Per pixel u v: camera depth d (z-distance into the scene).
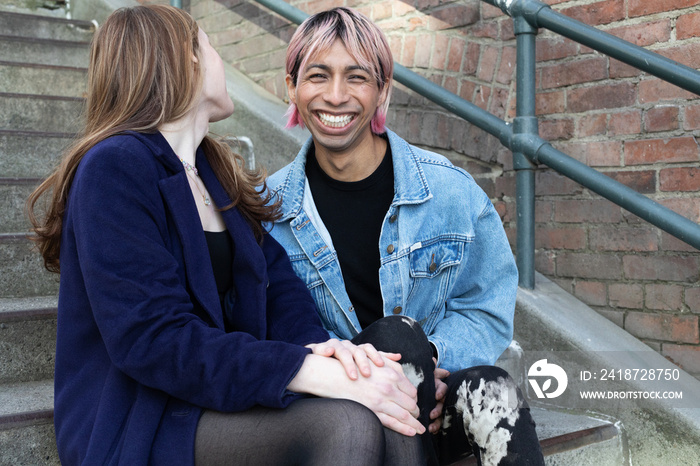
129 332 1.01
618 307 2.04
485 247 1.52
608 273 2.06
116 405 1.04
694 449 1.71
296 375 1.06
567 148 2.16
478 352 1.44
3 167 2.28
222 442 1.02
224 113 1.34
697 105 1.88
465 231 1.48
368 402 1.07
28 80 2.75
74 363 1.10
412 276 1.44
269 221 1.42
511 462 1.14
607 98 2.05
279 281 1.37
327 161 1.46
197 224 1.16
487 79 2.33
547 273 2.21
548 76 2.19
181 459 1.01
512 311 1.51
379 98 1.45
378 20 2.68
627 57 1.76
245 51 3.18
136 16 1.21
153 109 1.18
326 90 1.37
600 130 2.07
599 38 1.81
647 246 1.97
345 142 1.40
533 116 2.02
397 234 1.44
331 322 1.48
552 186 2.19
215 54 1.29
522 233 2.07
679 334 1.91
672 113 1.92
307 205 1.47
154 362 1.01
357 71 1.37
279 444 1.01
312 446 0.98
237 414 1.05
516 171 2.06
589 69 2.09
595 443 1.70
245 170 1.47
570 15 2.14
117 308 1.01
